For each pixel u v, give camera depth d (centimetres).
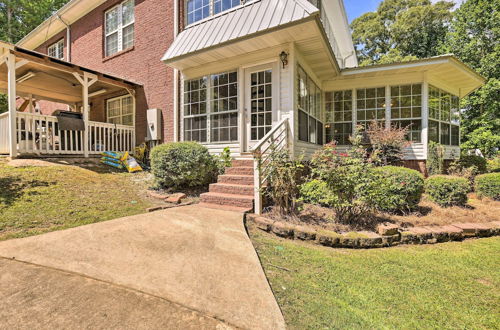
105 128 822
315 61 654
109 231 329
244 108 627
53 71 746
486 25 1397
